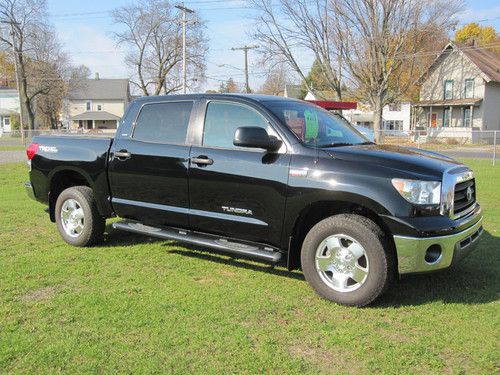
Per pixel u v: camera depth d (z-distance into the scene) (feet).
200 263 18.80
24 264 18.48
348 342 12.31
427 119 155.84
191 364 11.27
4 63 195.93
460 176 14.87
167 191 17.93
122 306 14.43
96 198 20.22
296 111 17.16
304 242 15.17
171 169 17.65
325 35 119.55
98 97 272.10
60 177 21.86
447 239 13.83
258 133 15.23
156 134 18.63
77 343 12.18
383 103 121.60
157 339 12.42
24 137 120.26
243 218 16.24
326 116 18.29
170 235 18.12
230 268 18.20
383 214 13.85
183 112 18.11
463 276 17.06
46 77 199.62
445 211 14.05
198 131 17.51
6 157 75.15
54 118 262.47
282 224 15.51
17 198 34.60
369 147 16.17
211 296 15.33
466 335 12.66
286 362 11.35
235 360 11.43
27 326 13.12
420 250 13.64
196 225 17.48
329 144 16.20
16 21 174.70
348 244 14.60
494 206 30.27
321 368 11.13
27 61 194.29
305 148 15.37
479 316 13.78
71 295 15.30
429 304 14.66
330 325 13.30
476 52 154.61
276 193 15.42
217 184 16.60
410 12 112.88
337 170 14.58
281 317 13.84
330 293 14.75
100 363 11.27
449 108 150.51
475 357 11.57
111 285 16.28
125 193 19.26
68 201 21.13
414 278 16.90
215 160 16.63
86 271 17.70
